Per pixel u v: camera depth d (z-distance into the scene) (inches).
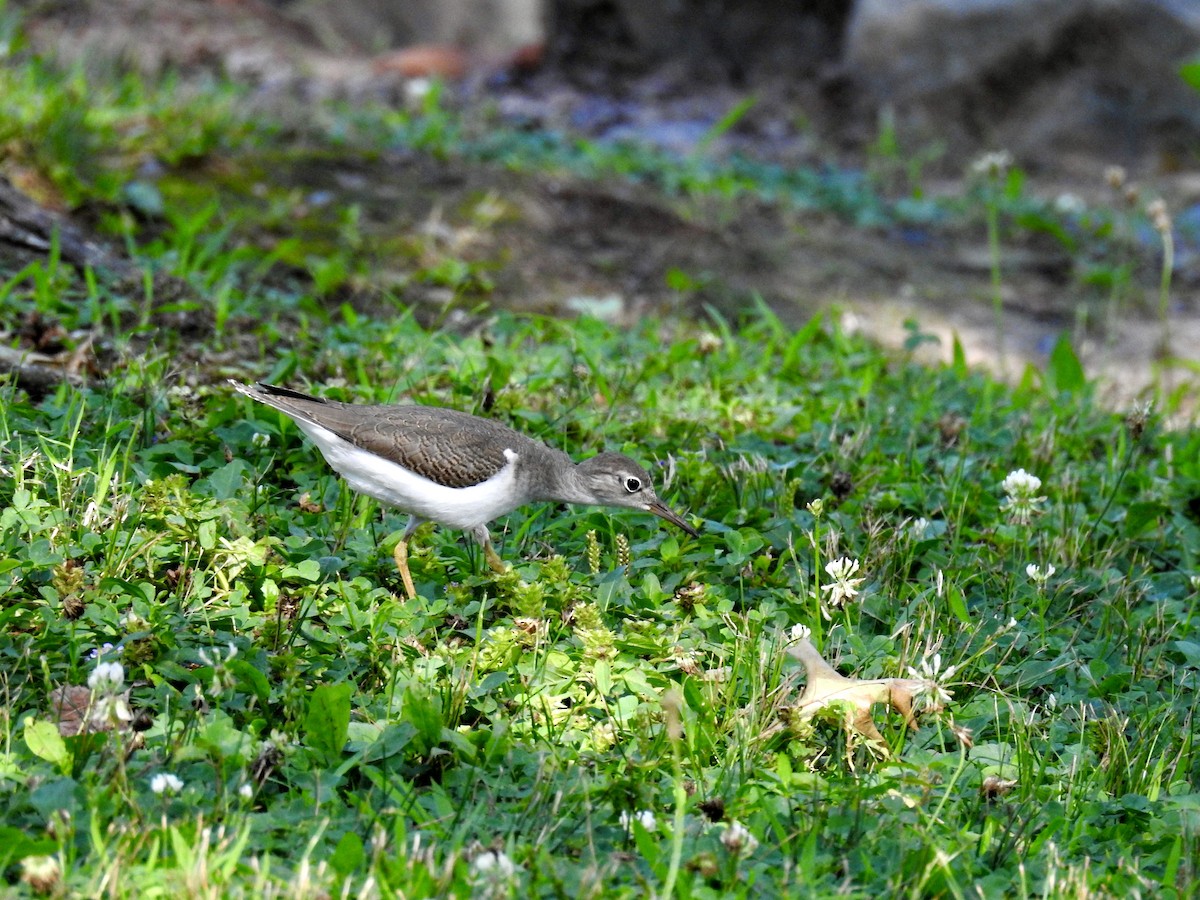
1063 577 462.0
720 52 1248.8
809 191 1002.7
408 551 423.8
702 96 1217.4
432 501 399.5
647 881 291.7
